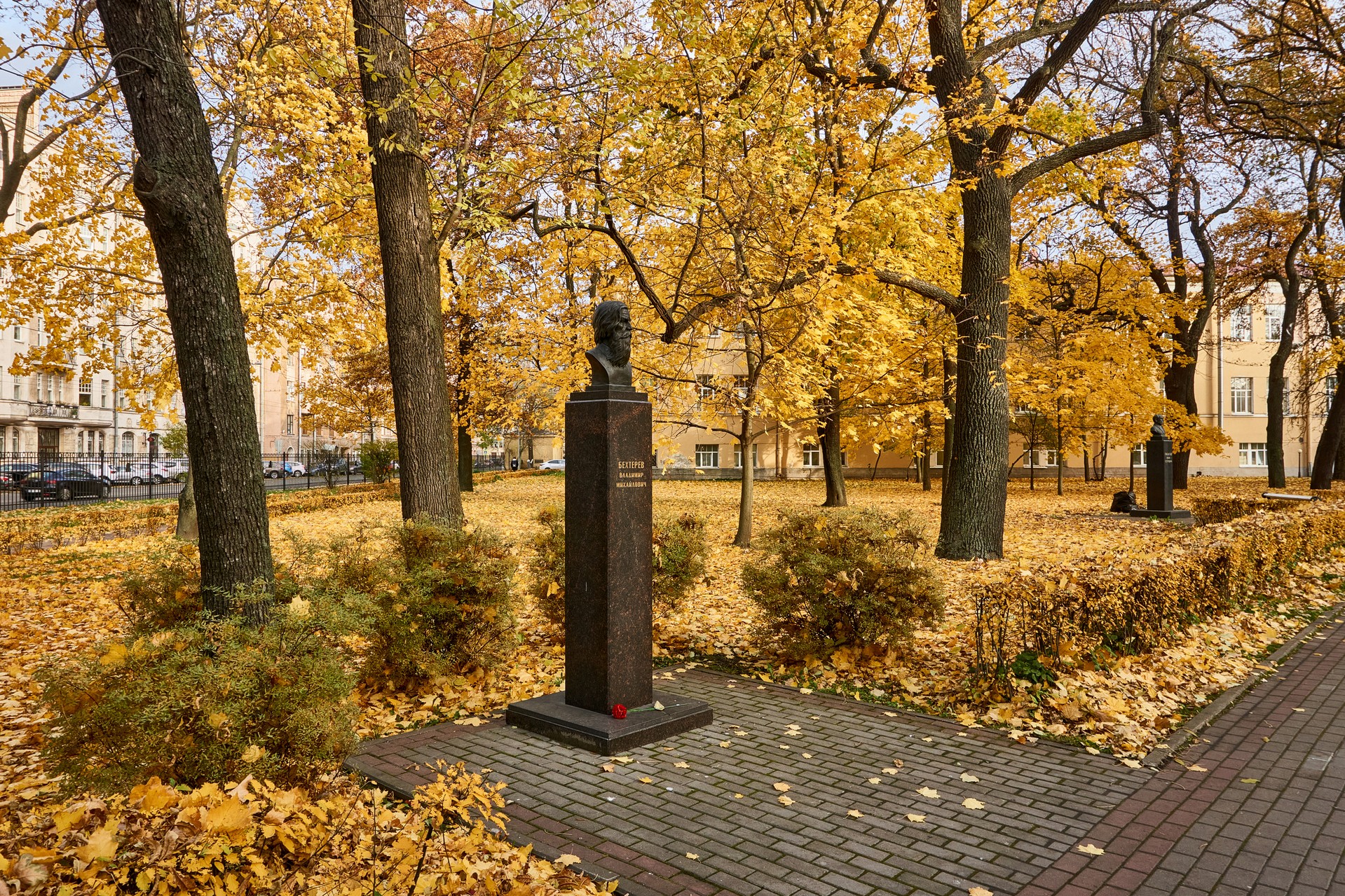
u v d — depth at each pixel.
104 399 51.09
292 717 3.67
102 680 3.49
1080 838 3.88
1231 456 44.03
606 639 5.40
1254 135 15.55
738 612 9.55
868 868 3.58
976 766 4.80
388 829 3.01
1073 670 5.93
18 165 11.07
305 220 12.74
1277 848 3.76
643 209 10.23
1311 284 27.89
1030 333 23.16
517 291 15.73
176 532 15.62
